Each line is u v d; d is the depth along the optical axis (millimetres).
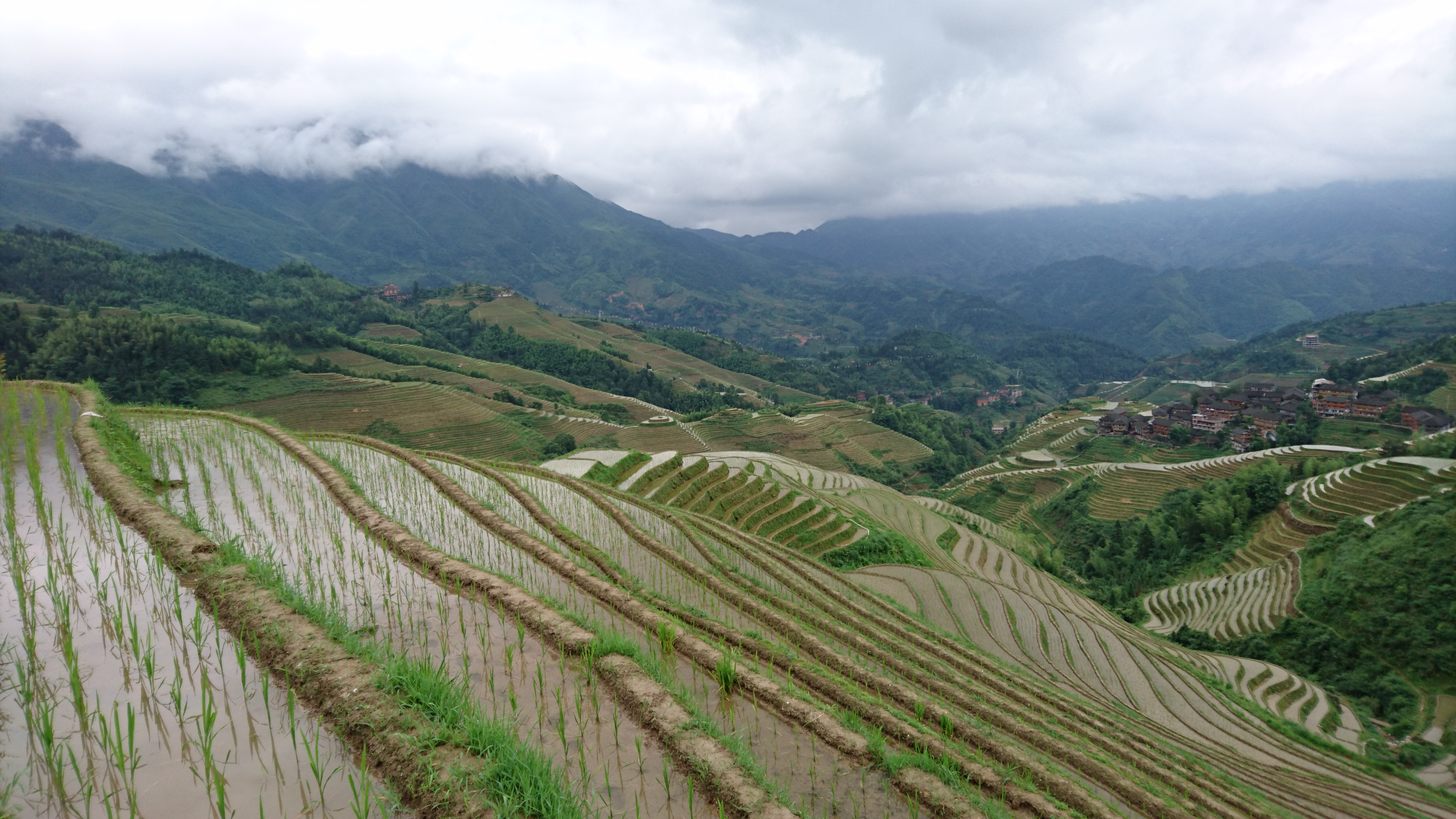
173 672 8977
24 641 9461
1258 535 64812
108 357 88062
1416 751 29844
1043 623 32500
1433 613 37344
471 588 13305
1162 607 58406
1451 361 127188
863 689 13672
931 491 124375
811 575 26375
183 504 16953
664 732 8938
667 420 132750
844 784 8867
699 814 7617
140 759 7297
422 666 9219
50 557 11180
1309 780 22469
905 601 31469
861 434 147250
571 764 8211
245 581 11438
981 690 17531
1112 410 176250
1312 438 107688
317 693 8547
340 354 136125
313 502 18391
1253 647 43500
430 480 23453
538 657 10797
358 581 13352
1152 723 24031
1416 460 62188
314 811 6746
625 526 23828
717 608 17422
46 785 6812
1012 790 9797
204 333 124250
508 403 122938
